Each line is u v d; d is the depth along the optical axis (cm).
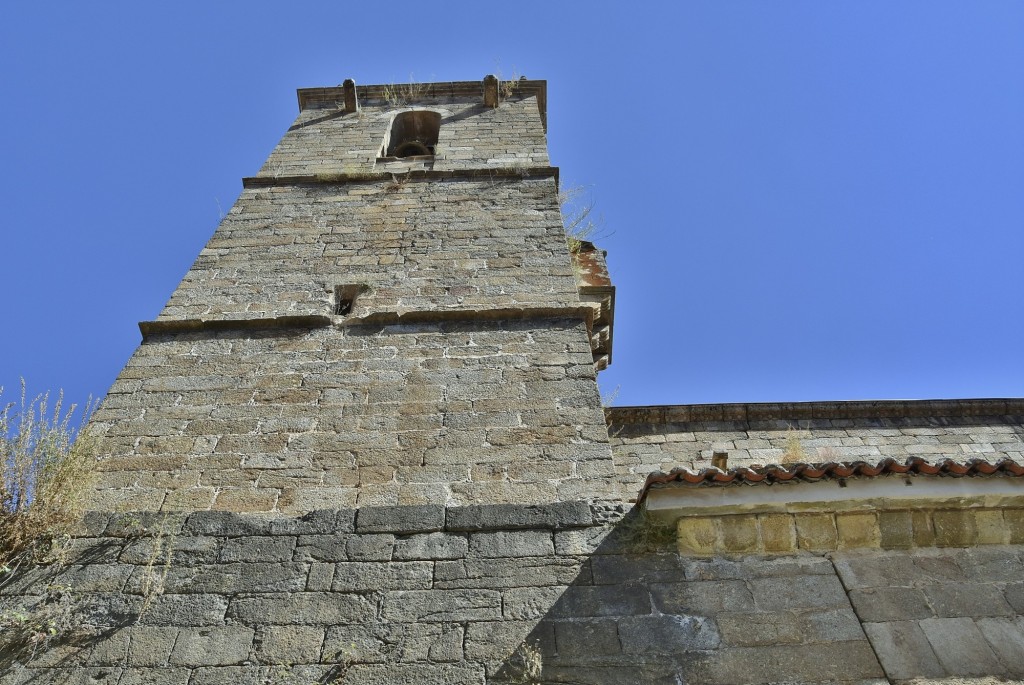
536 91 1905
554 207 1293
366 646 608
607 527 696
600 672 589
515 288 1080
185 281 1103
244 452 811
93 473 781
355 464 795
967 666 592
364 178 1402
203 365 936
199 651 608
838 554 673
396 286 1088
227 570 671
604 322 1227
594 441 815
